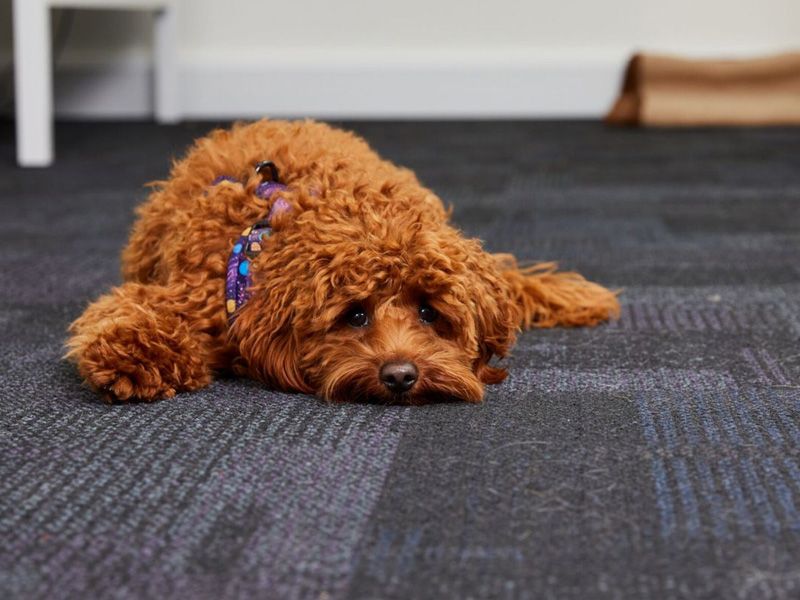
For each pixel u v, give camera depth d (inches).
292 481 31.6
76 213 72.1
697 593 26.3
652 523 29.4
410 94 126.8
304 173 41.3
